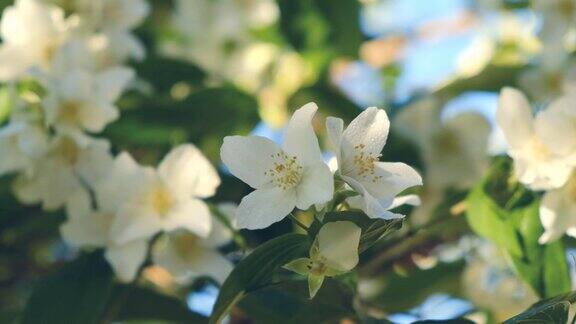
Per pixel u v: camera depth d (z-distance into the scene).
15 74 0.66
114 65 0.70
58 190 0.63
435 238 0.67
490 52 0.81
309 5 0.77
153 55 0.72
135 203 0.60
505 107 0.57
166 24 0.79
